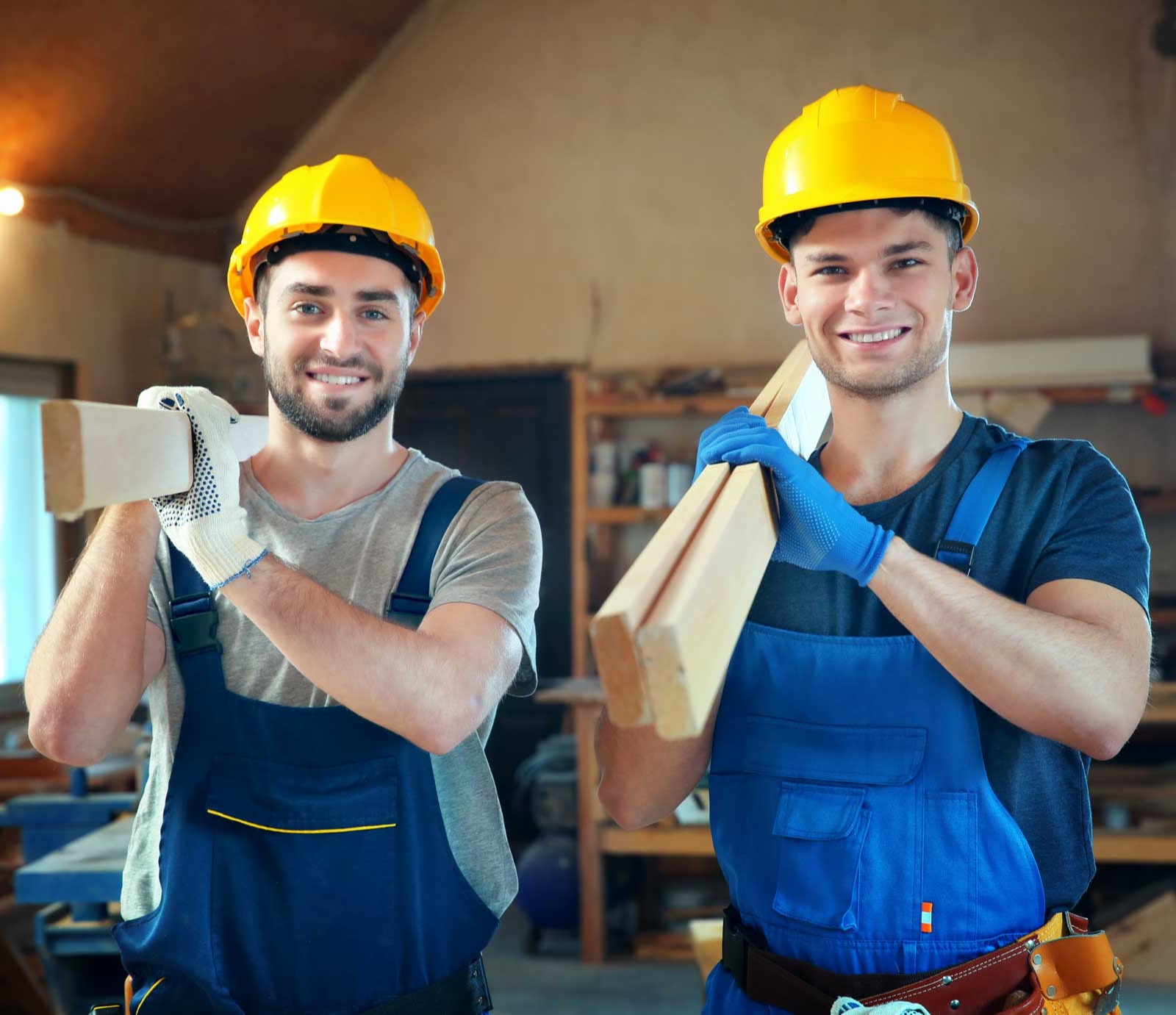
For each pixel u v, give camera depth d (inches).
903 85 212.5
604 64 224.7
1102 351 197.2
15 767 172.1
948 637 43.4
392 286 56.0
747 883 49.7
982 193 209.5
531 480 231.3
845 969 46.9
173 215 227.5
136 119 199.5
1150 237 204.2
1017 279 208.5
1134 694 44.4
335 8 207.8
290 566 51.8
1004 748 47.7
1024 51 208.2
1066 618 44.6
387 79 231.1
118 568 52.7
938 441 51.1
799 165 49.3
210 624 55.1
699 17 221.3
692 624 30.3
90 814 127.7
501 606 53.4
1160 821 158.2
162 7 180.4
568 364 225.6
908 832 46.9
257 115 218.2
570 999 155.6
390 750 54.1
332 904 52.7
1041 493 49.2
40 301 202.2
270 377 56.6
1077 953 45.9
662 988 159.5
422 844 54.3
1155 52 203.6
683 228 222.4
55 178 202.2
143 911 55.4
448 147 230.1
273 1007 52.5
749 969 49.3
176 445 43.3
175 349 220.7
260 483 58.8
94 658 51.8
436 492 58.0
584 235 225.8
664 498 212.2
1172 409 207.5
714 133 221.1
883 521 50.8
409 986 53.4
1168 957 159.5
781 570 51.6
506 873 57.1
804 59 217.0
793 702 49.8
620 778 54.5
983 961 45.6
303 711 53.7
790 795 48.7
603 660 30.0
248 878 52.9
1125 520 48.1
